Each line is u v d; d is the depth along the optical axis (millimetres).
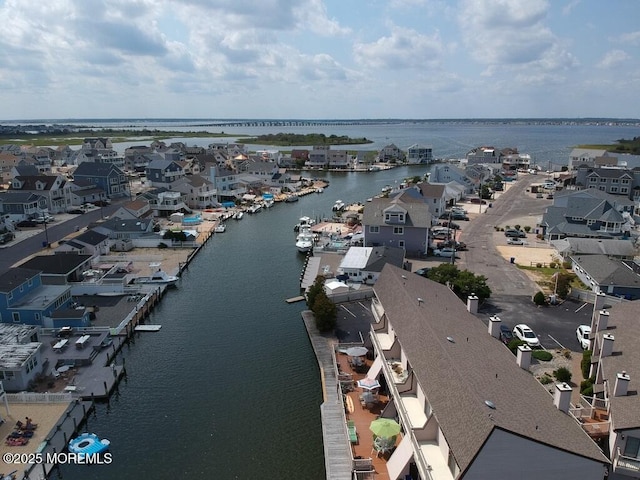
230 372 46156
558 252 79188
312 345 50156
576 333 50312
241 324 56312
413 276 48125
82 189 127000
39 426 36531
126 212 97188
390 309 40469
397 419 34688
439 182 143250
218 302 63000
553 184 152250
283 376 45438
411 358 32188
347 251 78750
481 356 32219
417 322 35688
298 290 67000
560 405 28203
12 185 116125
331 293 61031
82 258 68812
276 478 33219
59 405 39219
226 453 35594
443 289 47375
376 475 31125
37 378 43344
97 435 37531
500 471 23125
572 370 42938
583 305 58281
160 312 59906
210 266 78188
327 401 40031
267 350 50188
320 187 160000
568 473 23609
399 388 33812
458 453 23375
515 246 86312
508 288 64438
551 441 23484
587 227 88500
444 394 27297
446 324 36469
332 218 110438
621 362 32938
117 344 50125
